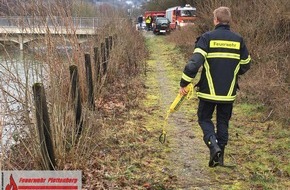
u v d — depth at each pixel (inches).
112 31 564.1
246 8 542.3
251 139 266.8
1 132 191.8
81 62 306.5
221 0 633.6
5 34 240.5
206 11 692.7
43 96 191.0
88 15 409.7
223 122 215.6
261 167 219.9
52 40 258.4
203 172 214.1
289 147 249.4
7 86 209.8
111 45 486.0
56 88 220.7
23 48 249.4
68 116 224.4
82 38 367.6
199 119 215.5
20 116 212.2
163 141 250.8
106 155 229.5
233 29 507.8
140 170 214.7
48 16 282.7
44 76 240.8
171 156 236.8
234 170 216.5
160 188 193.6
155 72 567.8
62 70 248.8
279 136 270.7
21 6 258.7
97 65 359.6
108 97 371.9
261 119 310.2
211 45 202.4
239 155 238.2
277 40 482.0
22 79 225.0
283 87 361.7
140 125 295.7
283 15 484.4
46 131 193.3
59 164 204.1
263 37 486.6
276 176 209.5
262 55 453.7
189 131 286.4
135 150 241.0
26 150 206.5
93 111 275.6
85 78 306.7
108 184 195.5
